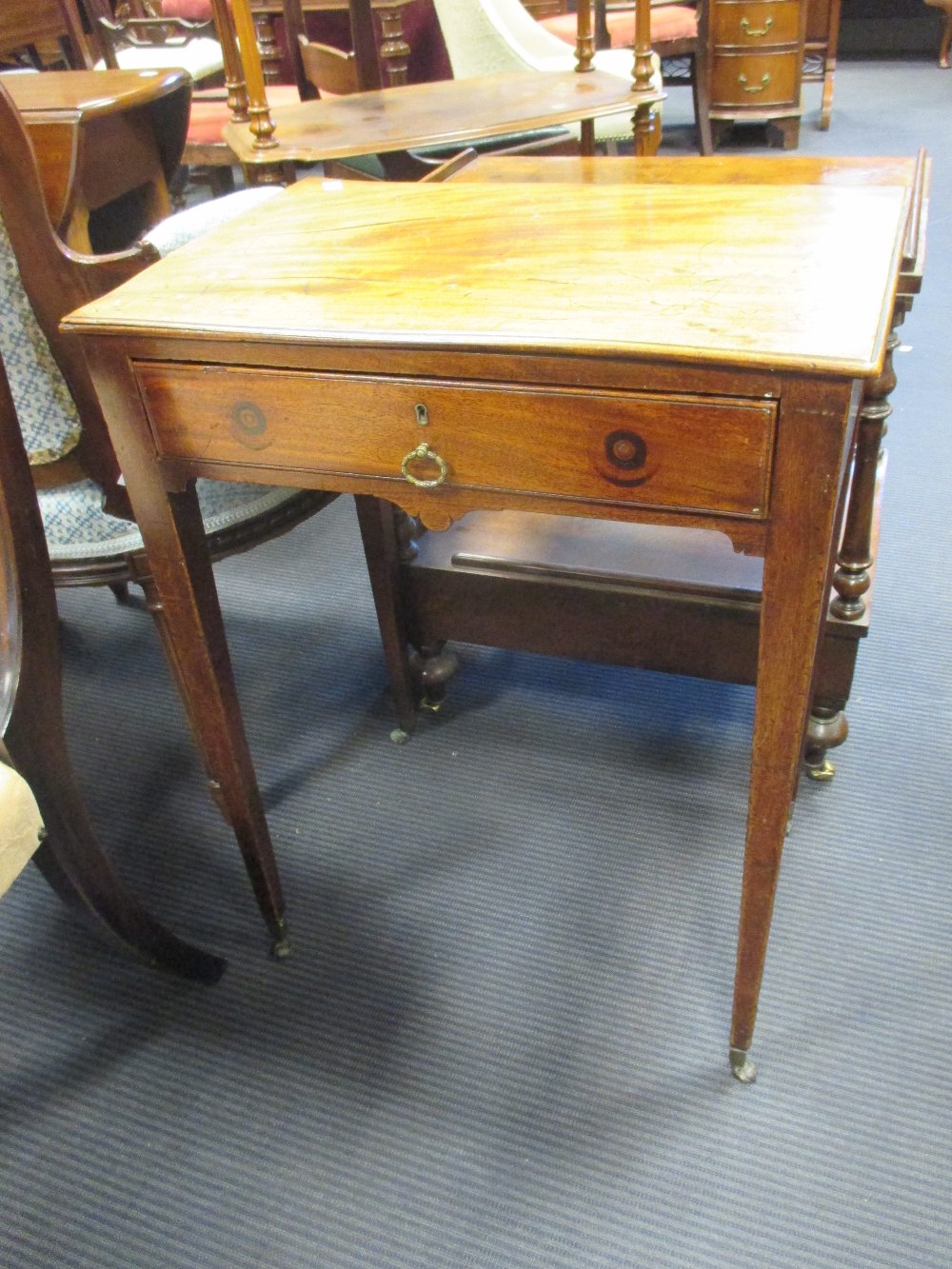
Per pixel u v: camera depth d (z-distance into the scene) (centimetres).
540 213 99
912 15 498
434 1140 106
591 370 73
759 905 95
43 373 110
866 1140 103
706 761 149
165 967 118
